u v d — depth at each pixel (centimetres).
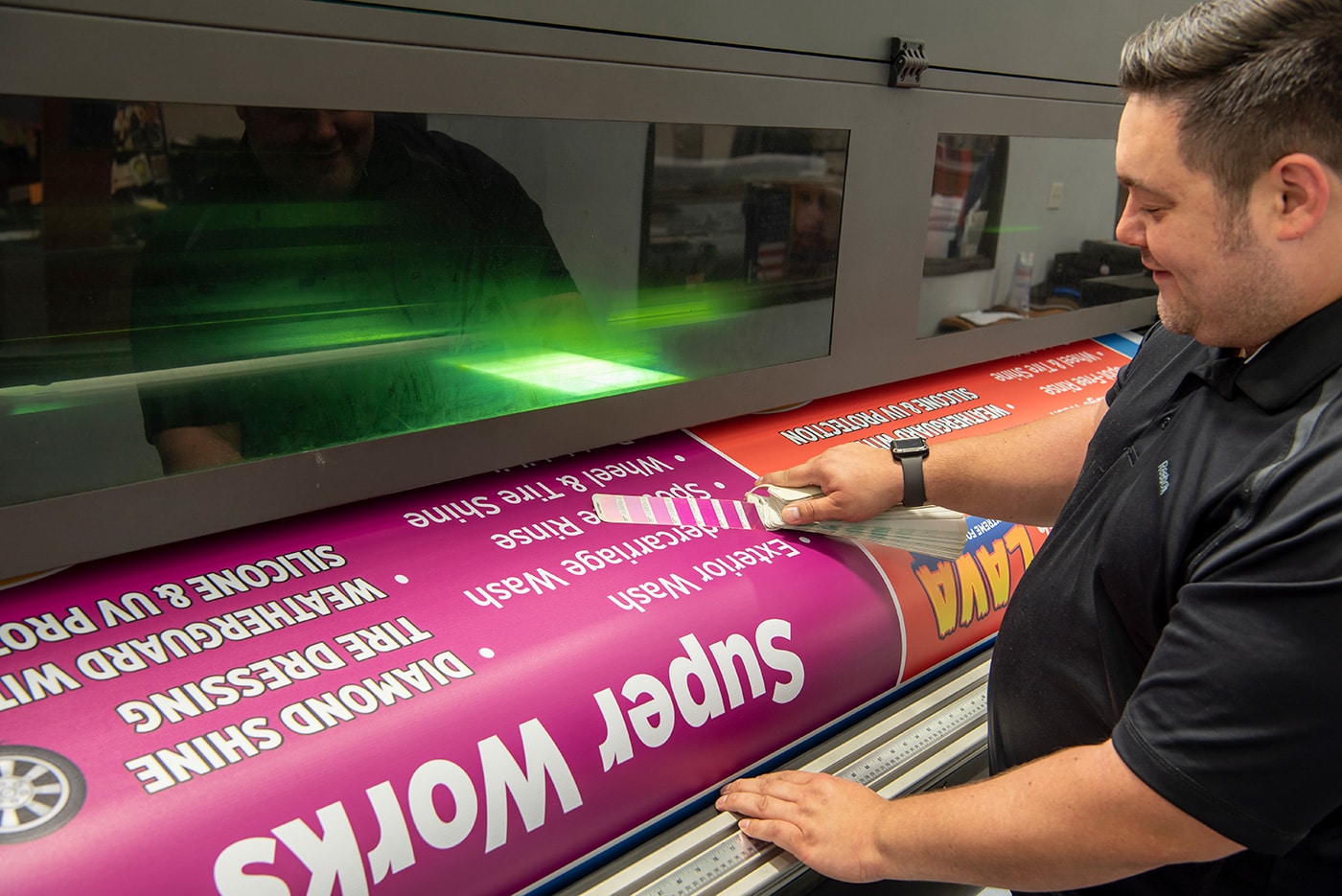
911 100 148
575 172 117
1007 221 174
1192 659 79
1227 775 77
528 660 96
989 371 192
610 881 96
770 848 104
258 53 90
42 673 86
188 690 86
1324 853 91
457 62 102
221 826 75
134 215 90
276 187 97
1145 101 84
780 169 136
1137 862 84
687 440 148
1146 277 212
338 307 104
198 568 104
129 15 83
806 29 131
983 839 89
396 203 105
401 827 82
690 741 102
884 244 154
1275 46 75
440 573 107
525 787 89
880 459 126
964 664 141
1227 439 90
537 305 119
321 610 98
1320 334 84
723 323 139
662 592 109
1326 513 74
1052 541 114
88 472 93
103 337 91
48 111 83
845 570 121
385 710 87
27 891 68
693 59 121
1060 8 166
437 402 115
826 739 121
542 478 132
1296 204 79
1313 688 73
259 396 101
